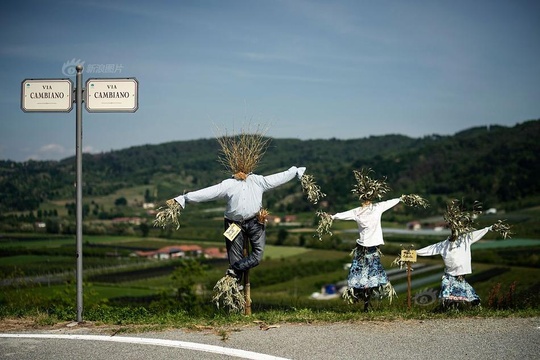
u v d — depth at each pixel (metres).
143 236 91.81
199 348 6.96
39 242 69.75
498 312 8.82
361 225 9.61
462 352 6.69
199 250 82.69
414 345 7.01
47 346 7.18
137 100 8.78
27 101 8.82
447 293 9.52
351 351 6.77
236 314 8.86
